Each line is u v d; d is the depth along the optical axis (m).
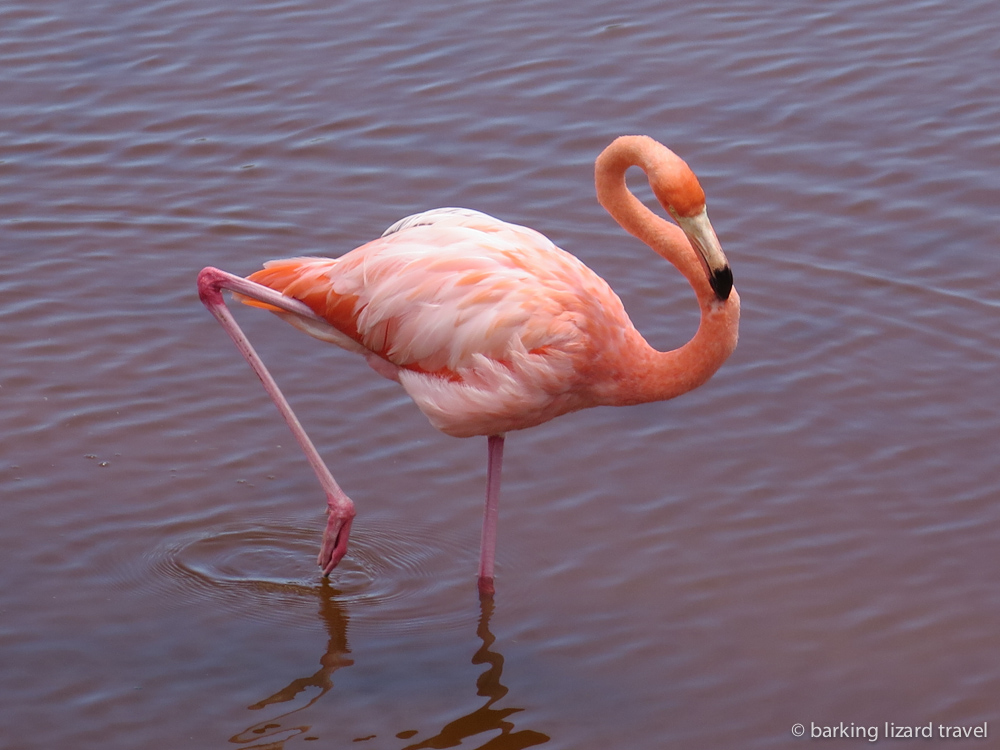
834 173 14.24
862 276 12.84
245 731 8.18
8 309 12.61
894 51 16.33
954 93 15.46
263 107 15.63
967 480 10.36
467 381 8.96
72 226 13.81
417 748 8.02
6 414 11.24
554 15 17.44
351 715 8.32
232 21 17.45
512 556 9.76
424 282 8.89
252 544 9.96
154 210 14.02
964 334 12.05
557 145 14.83
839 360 11.84
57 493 10.39
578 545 9.85
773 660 8.70
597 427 11.20
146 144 15.05
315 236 13.54
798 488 10.36
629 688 8.50
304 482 10.62
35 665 8.70
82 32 17.23
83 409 11.36
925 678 8.50
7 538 9.90
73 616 9.18
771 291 12.72
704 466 10.66
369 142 14.97
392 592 9.49
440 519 10.20
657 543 9.84
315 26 17.28
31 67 16.42
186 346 12.21
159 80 16.19
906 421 11.06
